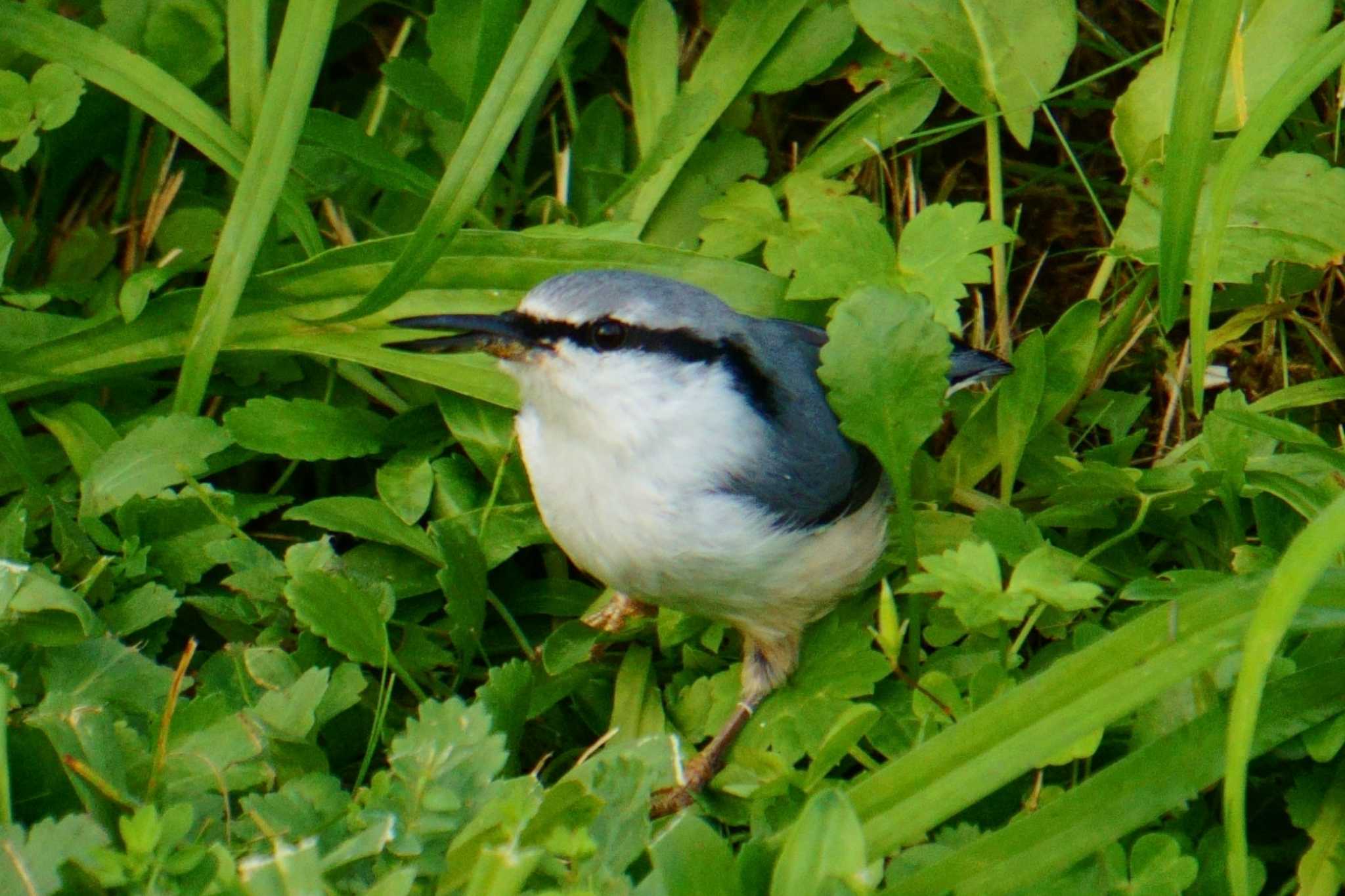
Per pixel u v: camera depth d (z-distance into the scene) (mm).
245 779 6871
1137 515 8531
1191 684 7035
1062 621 8172
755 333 8062
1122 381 10211
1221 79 7383
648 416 7547
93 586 8055
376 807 6164
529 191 10641
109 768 6570
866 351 7547
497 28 8273
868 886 5750
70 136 10102
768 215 9680
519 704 7785
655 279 7867
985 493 9500
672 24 10203
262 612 8062
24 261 10141
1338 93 9672
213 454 9109
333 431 9094
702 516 7555
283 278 9203
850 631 8062
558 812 6289
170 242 10039
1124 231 9336
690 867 6082
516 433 9109
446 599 8750
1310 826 6875
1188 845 6898
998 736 6051
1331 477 8688
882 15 9781
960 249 8883
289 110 8508
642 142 10266
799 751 7723
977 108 9688
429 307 9289
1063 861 6070
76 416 9078
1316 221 8859
